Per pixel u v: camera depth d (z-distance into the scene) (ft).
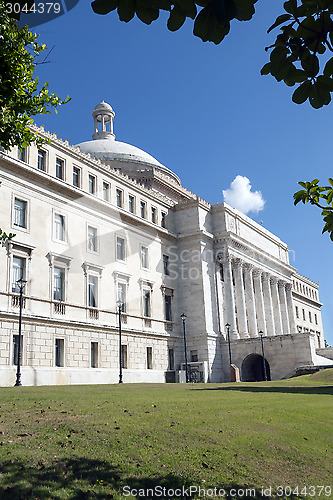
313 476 41.22
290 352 187.11
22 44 50.88
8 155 131.23
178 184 263.90
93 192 166.20
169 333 189.88
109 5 13.26
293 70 15.71
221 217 215.92
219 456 41.83
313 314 375.86
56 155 151.64
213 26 13.06
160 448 42.09
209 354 191.93
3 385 119.03
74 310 146.92
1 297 124.26
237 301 216.95
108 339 158.30
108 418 51.08
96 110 296.51
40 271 137.39
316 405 70.54
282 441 48.06
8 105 52.70
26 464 35.88
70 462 37.09
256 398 76.59
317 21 14.88
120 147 260.42
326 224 24.18
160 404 62.90
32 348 129.90
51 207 145.59
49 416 51.85
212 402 67.56
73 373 140.26
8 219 130.41
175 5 13.10
